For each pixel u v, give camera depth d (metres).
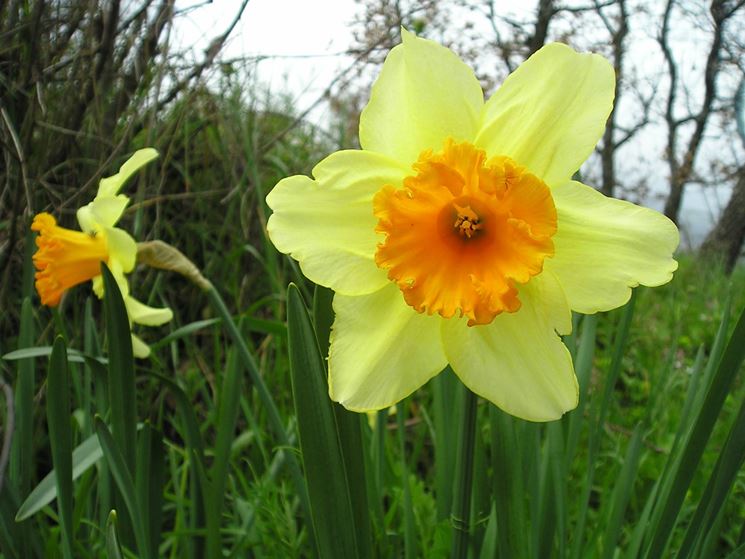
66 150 0.39
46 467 0.36
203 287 0.24
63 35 0.40
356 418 0.17
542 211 0.15
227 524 0.31
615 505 0.20
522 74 0.16
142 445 0.22
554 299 0.16
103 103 0.40
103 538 0.24
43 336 0.32
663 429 0.33
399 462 0.31
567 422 0.22
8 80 0.36
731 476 0.16
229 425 0.23
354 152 0.16
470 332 0.16
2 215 0.36
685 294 0.59
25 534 0.22
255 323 0.25
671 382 0.37
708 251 0.86
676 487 0.17
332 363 0.16
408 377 0.16
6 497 0.22
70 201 0.35
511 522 0.19
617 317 0.49
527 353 0.16
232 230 0.46
